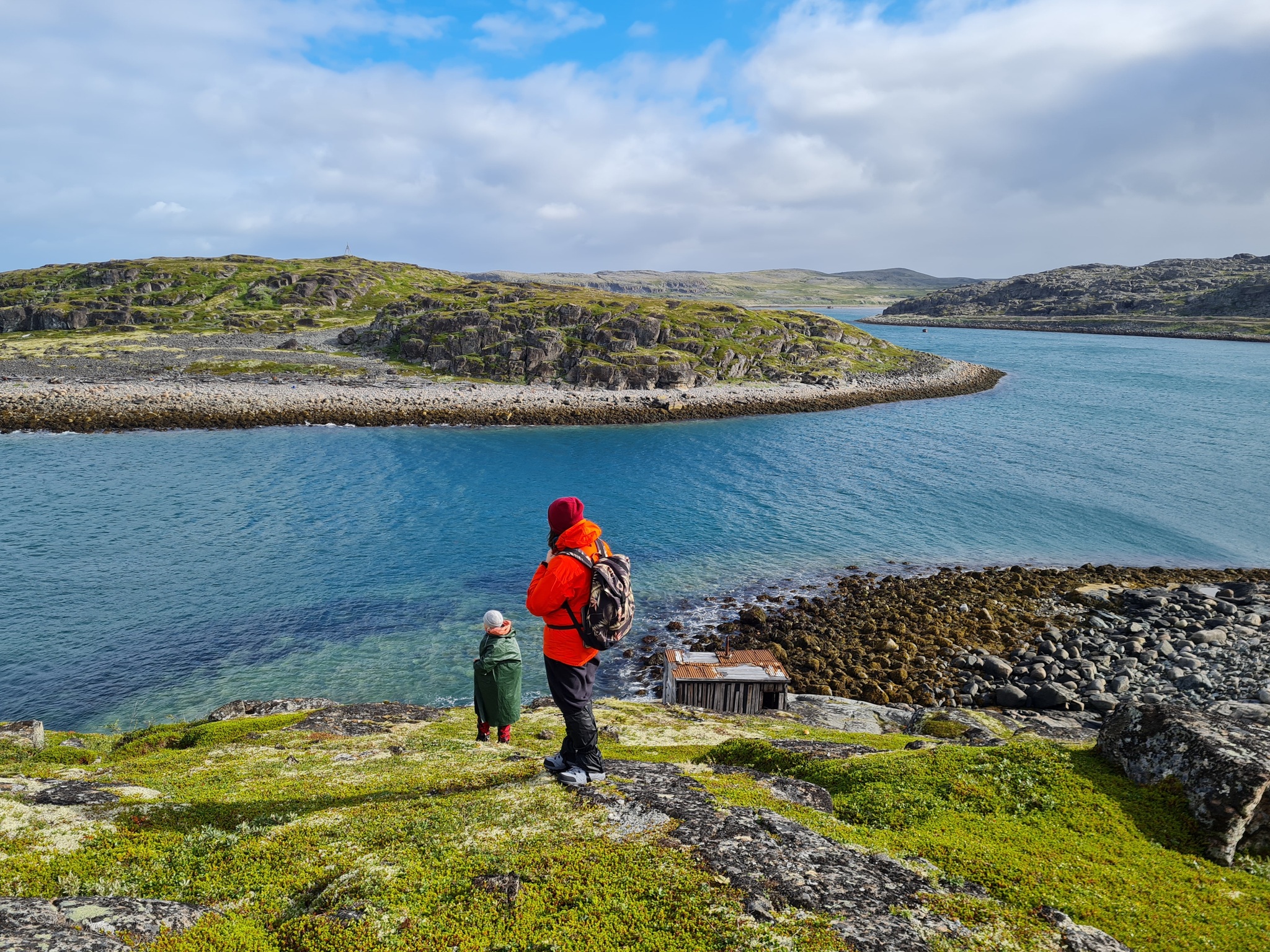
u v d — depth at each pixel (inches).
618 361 4453.7
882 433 3494.1
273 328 6013.8
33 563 1667.1
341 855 262.7
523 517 2119.8
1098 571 1712.6
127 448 2915.8
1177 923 238.7
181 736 664.4
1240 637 1274.6
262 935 213.3
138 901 219.8
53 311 5772.6
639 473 2716.5
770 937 207.9
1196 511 2222.0
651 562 1781.5
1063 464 2824.8
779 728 782.5
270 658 1259.8
